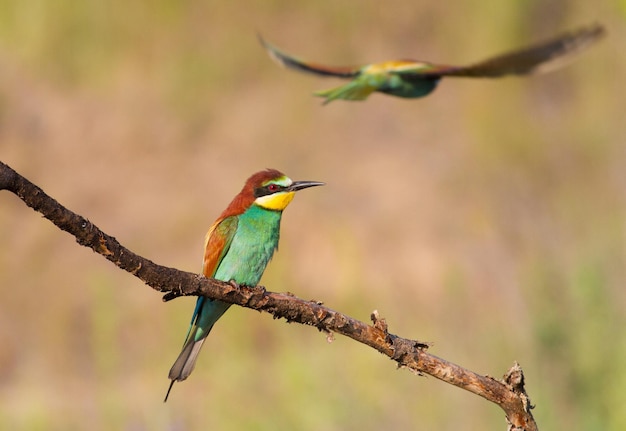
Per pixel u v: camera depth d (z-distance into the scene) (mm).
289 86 18375
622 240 12062
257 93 18562
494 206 15391
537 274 11797
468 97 17438
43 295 15164
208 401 11922
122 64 19188
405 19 19328
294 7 19641
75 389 13258
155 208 16734
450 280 12984
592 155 16141
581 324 10492
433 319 12289
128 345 14078
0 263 15516
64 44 19328
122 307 14469
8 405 12836
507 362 10492
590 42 5469
